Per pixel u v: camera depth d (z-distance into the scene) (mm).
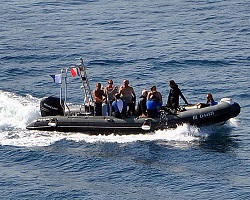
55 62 108000
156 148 75500
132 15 136500
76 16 136750
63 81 98438
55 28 127812
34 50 114000
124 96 79250
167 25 128250
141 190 67125
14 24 131250
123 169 71125
